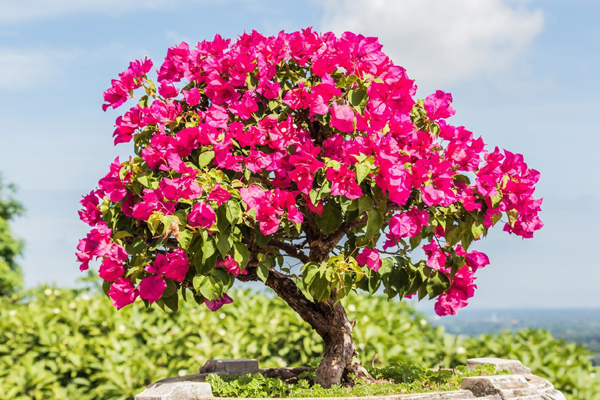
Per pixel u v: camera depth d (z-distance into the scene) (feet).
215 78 10.44
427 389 11.24
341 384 12.38
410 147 10.18
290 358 21.79
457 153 10.43
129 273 9.52
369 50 10.21
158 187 9.82
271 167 9.83
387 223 11.25
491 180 10.09
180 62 11.37
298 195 10.59
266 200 9.02
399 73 10.14
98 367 21.04
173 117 10.57
